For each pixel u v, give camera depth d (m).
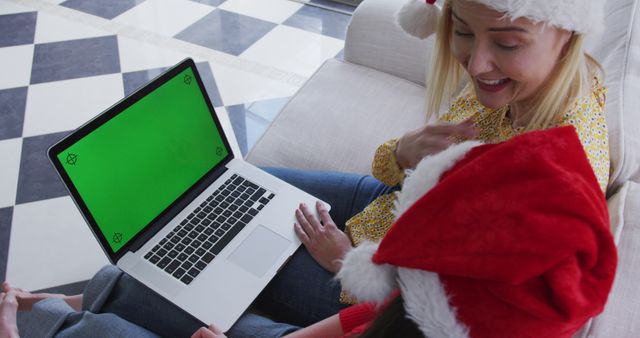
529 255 0.46
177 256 1.05
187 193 1.15
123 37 2.53
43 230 1.69
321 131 1.39
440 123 0.87
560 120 0.73
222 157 1.23
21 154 1.94
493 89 0.72
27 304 1.34
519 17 0.60
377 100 1.46
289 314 1.06
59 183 1.84
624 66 1.00
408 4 0.82
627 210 0.79
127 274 1.09
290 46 2.48
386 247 0.54
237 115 2.13
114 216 1.02
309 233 1.08
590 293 0.50
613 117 0.90
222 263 1.04
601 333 0.68
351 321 0.82
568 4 0.58
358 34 1.57
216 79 2.29
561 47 0.66
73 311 1.09
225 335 0.96
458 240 0.49
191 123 1.15
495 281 0.48
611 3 1.16
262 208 1.14
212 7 2.74
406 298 0.51
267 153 1.38
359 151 1.35
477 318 0.49
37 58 2.39
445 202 0.50
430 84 0.91
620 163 0.85
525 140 0.52
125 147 1.04
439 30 0.82
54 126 2.06
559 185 0.48
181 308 0.98
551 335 0.49
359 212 1.19
